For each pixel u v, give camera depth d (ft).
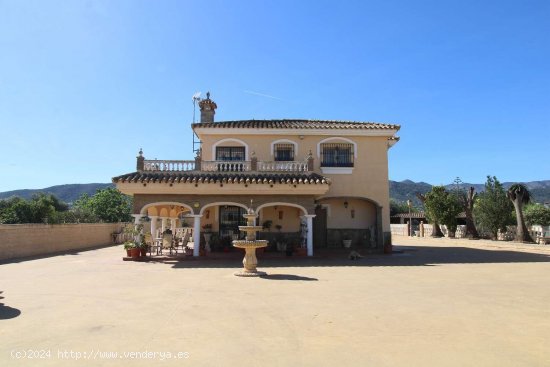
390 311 26.86
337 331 22.06
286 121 85.30
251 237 46.16
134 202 63.77
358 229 76.33
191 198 64.23
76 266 54.29
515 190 114.32
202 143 76.13
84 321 24.18
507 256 69.87
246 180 62.44
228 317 25.09
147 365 17.02
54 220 95.25
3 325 23.31
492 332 22.02
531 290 35.32
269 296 31.99
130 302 29.73
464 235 140.15
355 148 76.59
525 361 17.57
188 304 28.94
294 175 66.39
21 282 39.81
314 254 66.03
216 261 59.82
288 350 18.93
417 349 19.12
